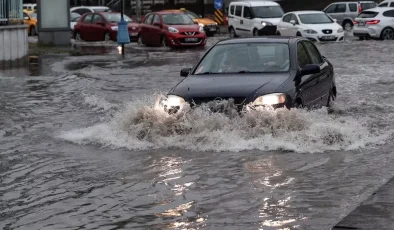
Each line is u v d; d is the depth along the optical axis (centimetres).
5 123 1488
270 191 924
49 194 948
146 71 2552
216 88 1230
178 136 1203
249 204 870
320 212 828
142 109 1252
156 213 847
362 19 4206
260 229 773
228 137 1177
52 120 1516
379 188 911
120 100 1789
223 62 1370
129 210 863
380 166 1046
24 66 2714
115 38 4206
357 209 819
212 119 1195
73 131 1370
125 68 2667
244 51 1385
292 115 1190
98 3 7244
